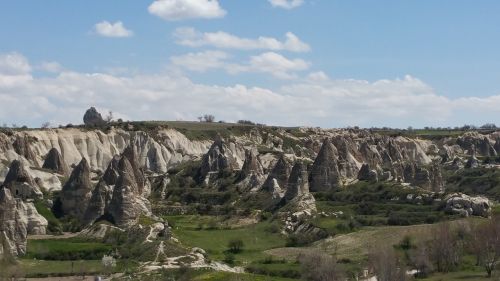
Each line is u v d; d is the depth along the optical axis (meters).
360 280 199.50
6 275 195.50
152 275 197.62
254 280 195.62
